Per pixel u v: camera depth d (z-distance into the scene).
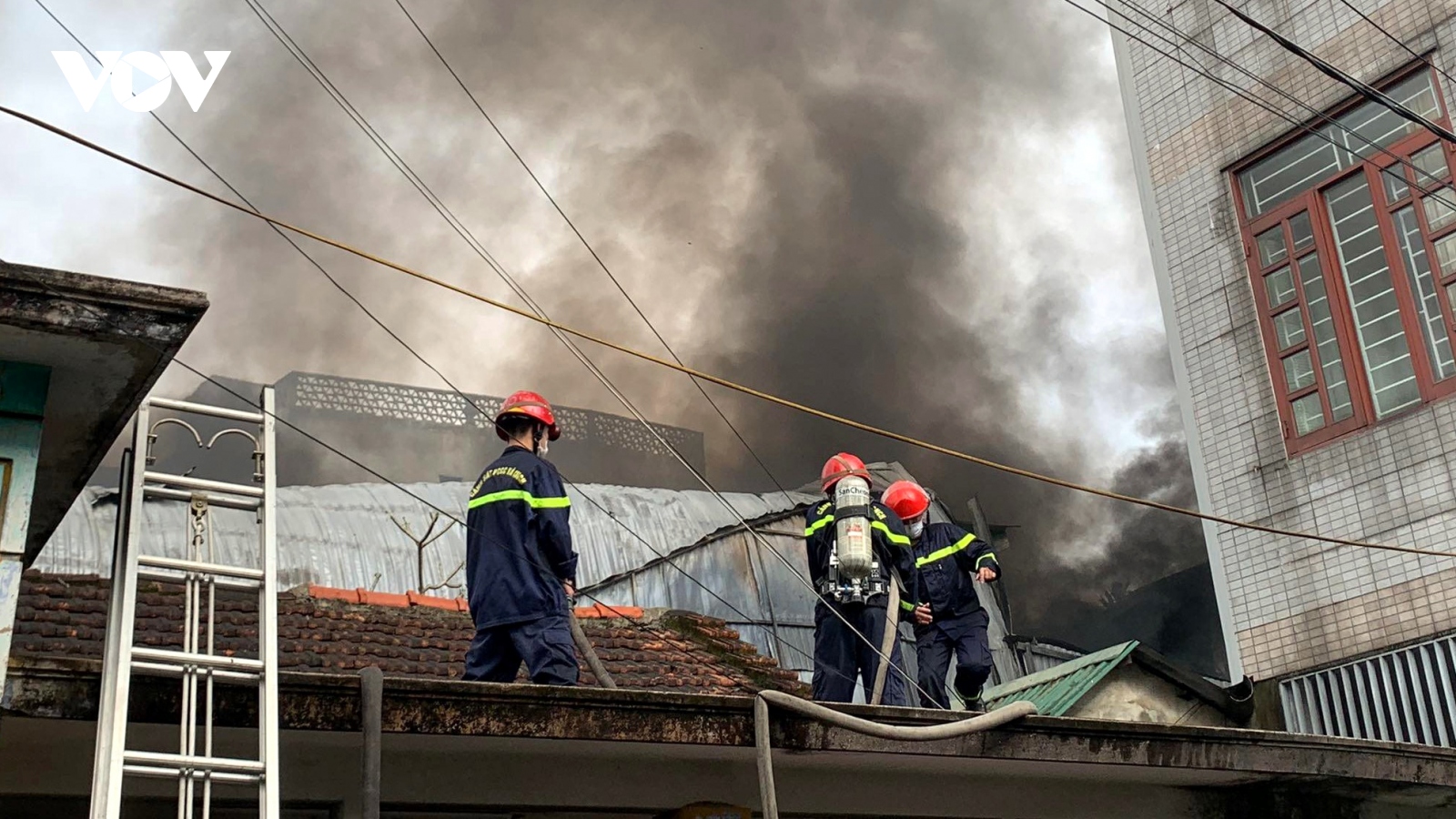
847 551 7.17
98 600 6.46
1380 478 10.46
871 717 5.53
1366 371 10.90
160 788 4.75
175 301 4.08
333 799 4.92
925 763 6.00
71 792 4.59
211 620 4.33
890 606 7.28
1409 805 7.12
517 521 5.91
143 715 4.23
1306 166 11.71
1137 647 9.76
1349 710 10.19
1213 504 11.56
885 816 6.07
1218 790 6.84
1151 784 6.71
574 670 5.73
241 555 14.83
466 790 5.18
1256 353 11.62
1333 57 11.60
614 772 5.50
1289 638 10.73
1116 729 6.02
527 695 4.81
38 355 4.16
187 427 4.58
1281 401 11.34
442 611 7.71
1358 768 6.52
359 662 6.45
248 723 4.36
